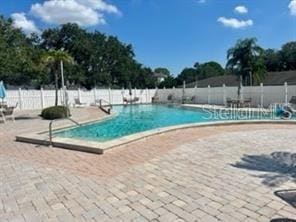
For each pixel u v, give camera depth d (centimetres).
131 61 5384
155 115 2217
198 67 5969
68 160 701
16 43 1833
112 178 554
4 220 393
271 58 4616
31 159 724
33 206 434
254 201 428
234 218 376
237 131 1084
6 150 842
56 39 4528
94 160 694
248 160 660
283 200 429
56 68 2347
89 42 4653
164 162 656
